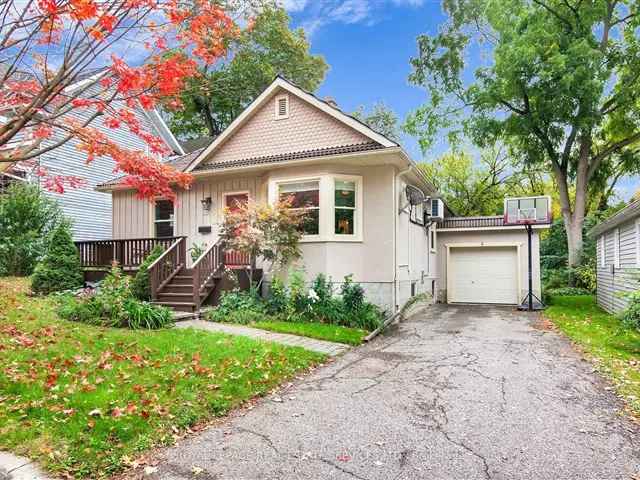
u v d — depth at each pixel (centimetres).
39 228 1356
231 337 740
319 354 701
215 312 972
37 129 590
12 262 1294
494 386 554
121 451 361
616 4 1825
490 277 1728
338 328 902
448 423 435
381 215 1125
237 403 485
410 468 345
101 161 1791
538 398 509
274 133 1262
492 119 1914
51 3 423
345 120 1146
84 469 333
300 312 984
